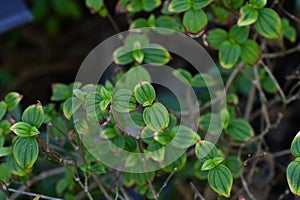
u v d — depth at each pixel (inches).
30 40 53.4
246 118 39.0
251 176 36.6
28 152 29.9
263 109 37.6
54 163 35.2
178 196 40.7
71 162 32.5
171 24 35.1
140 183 33.2
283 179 41.6
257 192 39.7
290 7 42.8
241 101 41.6
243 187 36.3
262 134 36.9
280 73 43.6
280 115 37.2
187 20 31.6
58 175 38.0
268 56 37.1
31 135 29.9
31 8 50.8
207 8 36.7
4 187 32.9
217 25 38.2
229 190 29.5
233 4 33.6
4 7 41.0
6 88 49.3
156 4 34.8
